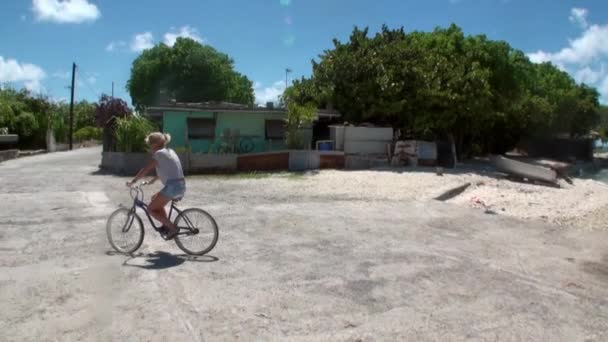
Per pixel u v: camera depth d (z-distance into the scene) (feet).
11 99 115.85
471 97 79.00
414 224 34.42
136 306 17.65
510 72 94.68
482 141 122.52
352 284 20.92
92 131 175.11
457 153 96.89
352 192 48.34
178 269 22.08
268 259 24.25
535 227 35.19
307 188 50.52
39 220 32.17
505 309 18.75
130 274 21.13
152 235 28.35
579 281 22.74
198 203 40.32
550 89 139.03
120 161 63.62
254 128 76.64
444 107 79.41
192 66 157.07
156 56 161.68
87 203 38.83
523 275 23.29
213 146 74.79
